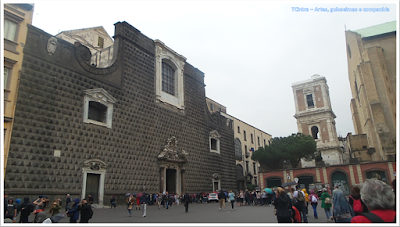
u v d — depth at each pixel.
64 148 23.28
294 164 55.91
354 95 65.62
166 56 38.94
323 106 75.44
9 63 21.06
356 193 9.04
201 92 45.91
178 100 39.88
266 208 25.98
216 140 46.66
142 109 32.75
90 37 43.56
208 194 39.31
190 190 37.38
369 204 4.58
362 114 57.53
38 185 20.88
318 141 73.69
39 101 22.34
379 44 52.84
